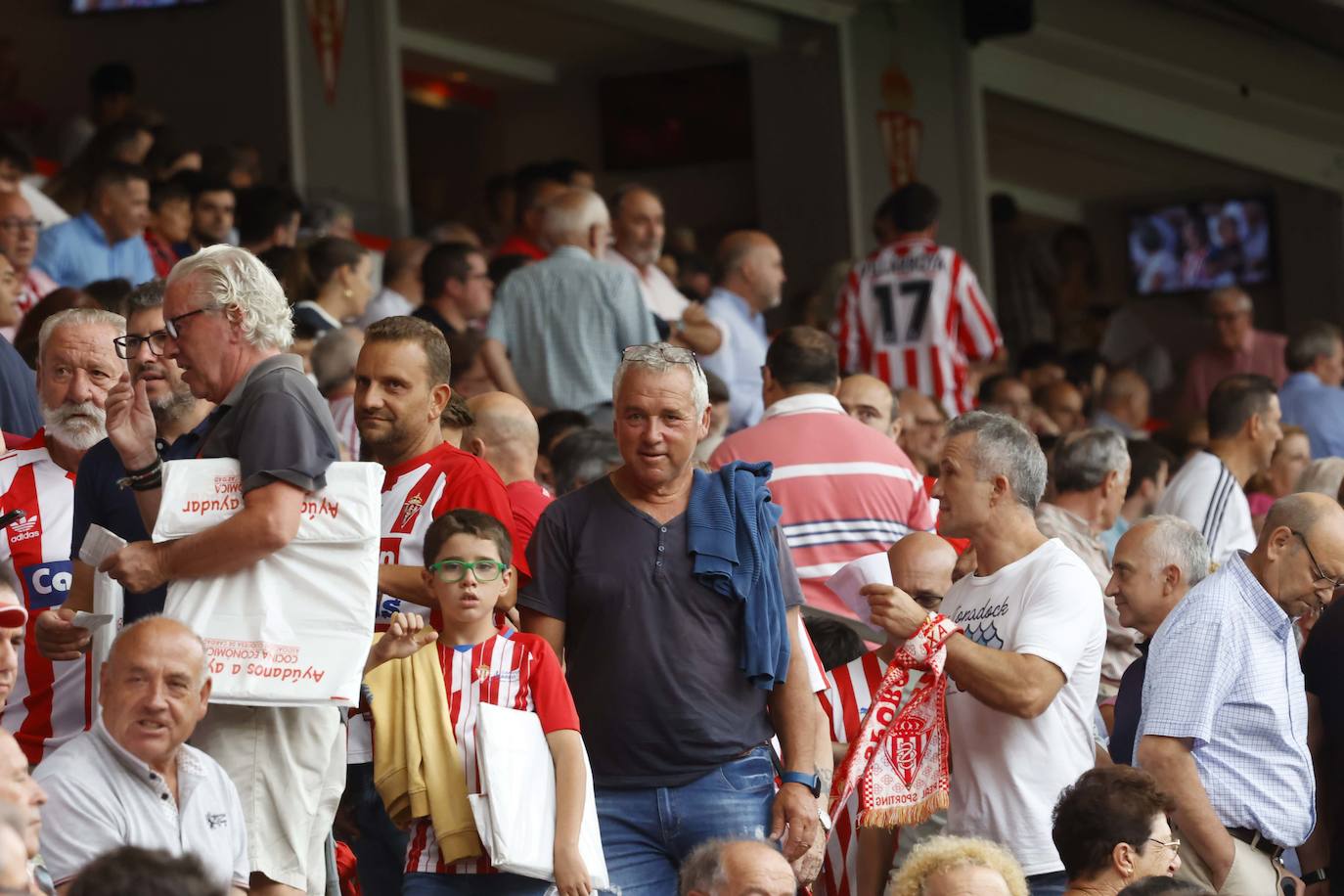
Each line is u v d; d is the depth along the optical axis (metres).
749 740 16.03
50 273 28.64
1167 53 65.38
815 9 55.62
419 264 30.66
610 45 59.97
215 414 14.23
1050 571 16.89
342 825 16.91
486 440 19.14
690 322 27.98
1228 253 77.31
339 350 23.08
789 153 57.22
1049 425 34.81
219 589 13.92
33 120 48.69
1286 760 17.78
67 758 13.95
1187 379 44.81
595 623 15.99
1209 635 17.66
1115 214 79.75
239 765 14.48
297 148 46.94
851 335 34.03
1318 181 74.12
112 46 49.41
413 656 15.78
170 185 30.94
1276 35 66.12
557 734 15.45
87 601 15.02
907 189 33.78
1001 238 61.06
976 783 16.94
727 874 14.04
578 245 27.38
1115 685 21.47
